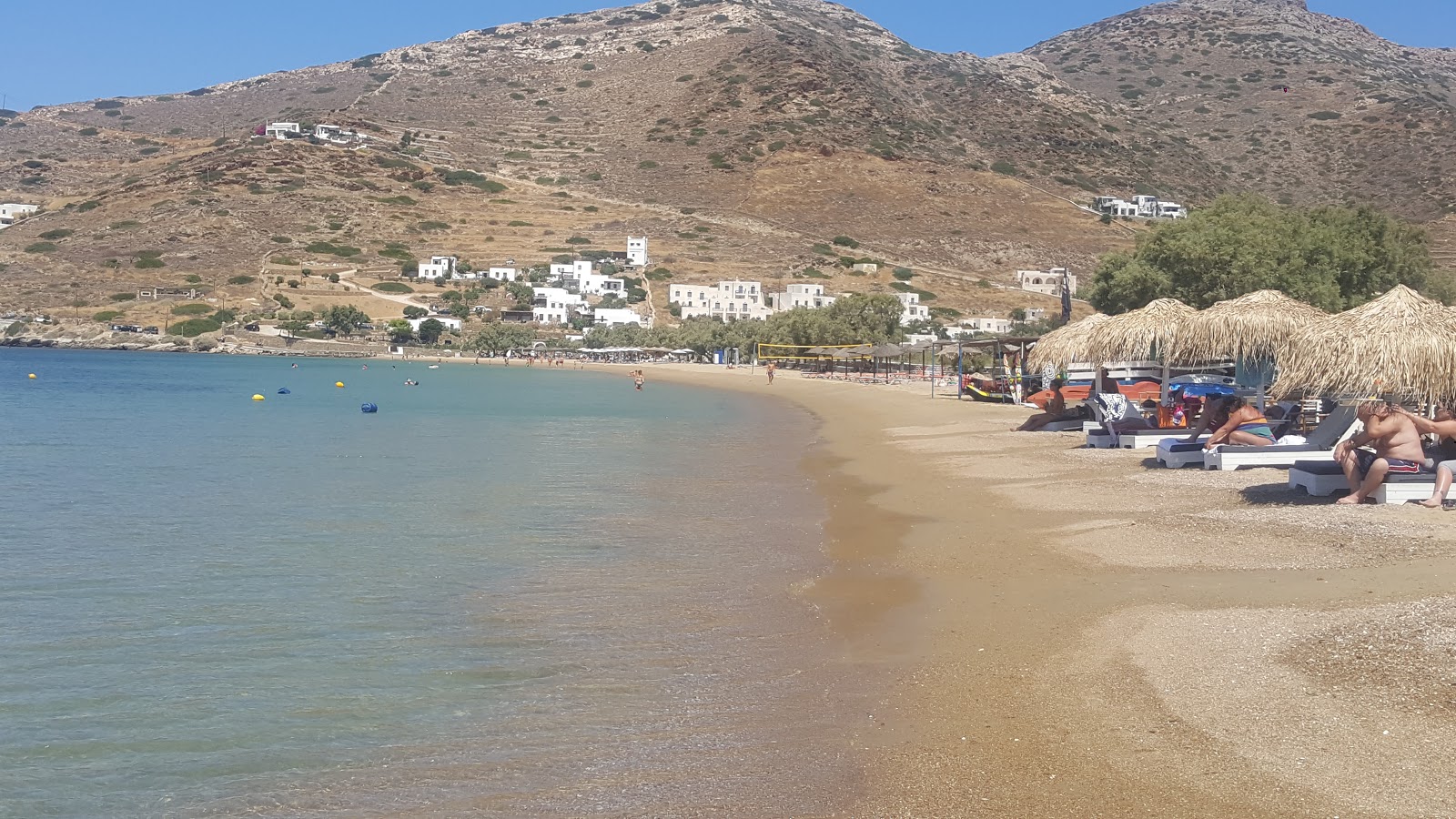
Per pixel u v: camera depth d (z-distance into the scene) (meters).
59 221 184.38
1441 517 16.03
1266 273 50.12
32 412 50.88
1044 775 7.99
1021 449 29.86
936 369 97.75
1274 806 7.34
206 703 9.89
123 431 40.72
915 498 21.84
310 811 7.74
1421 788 7.50
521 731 9.13
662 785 7.98
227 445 35.34
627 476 26.55
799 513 20.27
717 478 26.06
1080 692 9.70
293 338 148.12
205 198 186.50
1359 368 18.12
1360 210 55.75
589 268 170.25
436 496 22.92
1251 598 12.38
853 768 8.21
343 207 194.00
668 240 190.88
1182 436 27.83
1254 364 29.66
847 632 11.96
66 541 17.69
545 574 15.05
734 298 160.50
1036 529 17.69
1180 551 15.19
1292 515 16.91
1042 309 152.38
